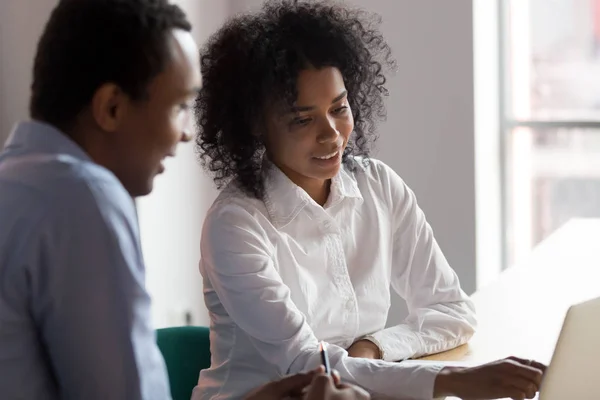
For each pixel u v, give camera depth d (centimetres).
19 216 118
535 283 253
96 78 120
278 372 190
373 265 206
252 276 183
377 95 219
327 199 202
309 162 189
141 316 120
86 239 116
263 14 195
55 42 122
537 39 412
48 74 122
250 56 188
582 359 142
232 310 186
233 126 194
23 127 125
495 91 405
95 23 120
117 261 117
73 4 122
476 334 211
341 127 191
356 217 206
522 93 417
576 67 410
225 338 196
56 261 116
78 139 124
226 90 192
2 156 126
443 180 383
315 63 185
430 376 165
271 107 188
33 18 318
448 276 215
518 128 418
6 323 118
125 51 120
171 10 124
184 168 365
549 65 412
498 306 232
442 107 379
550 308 228
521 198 423
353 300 200
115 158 125
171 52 122
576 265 271
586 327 144
